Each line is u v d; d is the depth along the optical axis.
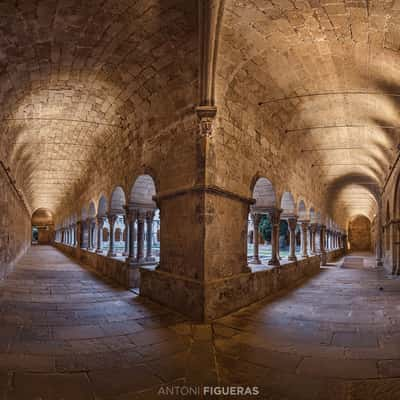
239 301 7.68
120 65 7.82
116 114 10.19
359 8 5.89
